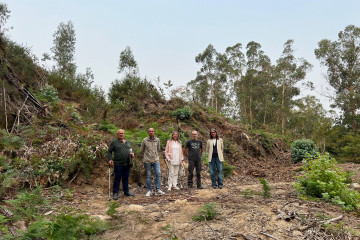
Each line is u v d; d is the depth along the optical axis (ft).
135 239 11.08
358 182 21.67
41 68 38.40
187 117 41.09
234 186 24.13
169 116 40.83
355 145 62.23
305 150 39.88
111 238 11.26
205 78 146.30
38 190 14.65
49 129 24.04
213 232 10.98
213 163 23.18
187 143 23.80
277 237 10.25
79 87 42.22
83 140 23.38
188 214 13.80
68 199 17.34
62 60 76.54
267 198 16.46
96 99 41.42
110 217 13.73
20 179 17.46
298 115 104.94
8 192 15.98
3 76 26.94
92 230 11.59
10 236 9.60
